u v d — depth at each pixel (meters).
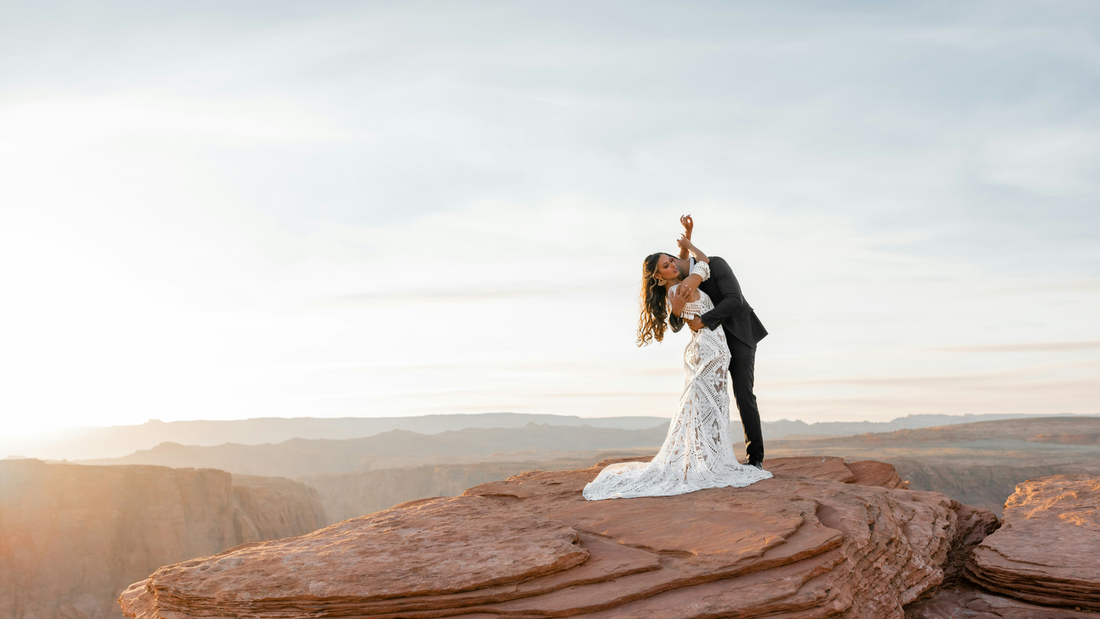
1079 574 5.02
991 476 109.31
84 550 61.38
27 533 59.50
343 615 3.99
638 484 6.31
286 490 100.94
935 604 5.46
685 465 6.29
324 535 5.22
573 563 4.34
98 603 59.31
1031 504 7.38
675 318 6.74
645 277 6.68
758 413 6.88
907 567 5.16
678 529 4.95
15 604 56.53
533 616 3.86
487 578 4.09
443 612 3.96
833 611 3.95
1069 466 110.50
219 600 4.12
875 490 6.58
